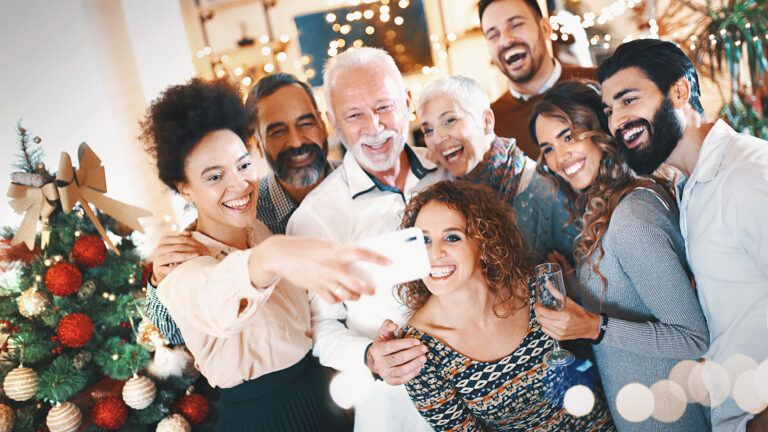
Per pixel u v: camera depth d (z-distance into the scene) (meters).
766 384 1.48
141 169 3.18
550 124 1.79
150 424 2.27
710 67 2.60
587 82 1.80
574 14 2.59
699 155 1.54
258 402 1.68
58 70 3.02
